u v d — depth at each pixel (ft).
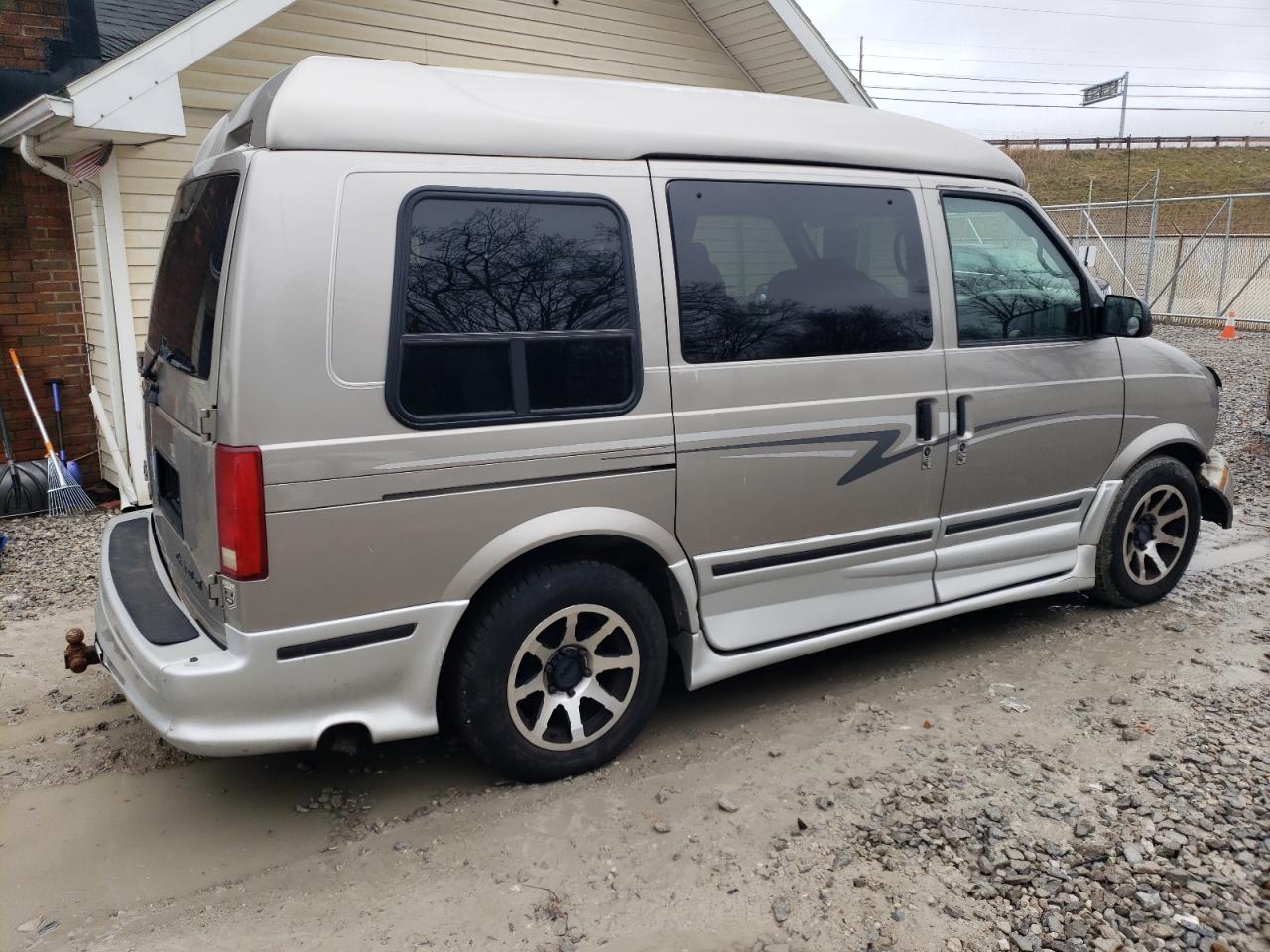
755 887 9.18
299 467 8.96
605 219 10.52
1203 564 18.57
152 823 10.40
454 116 9.78
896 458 12.69
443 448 9.60
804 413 11.80
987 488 13.76
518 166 10.06
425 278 9.50
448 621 9.95
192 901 9.09
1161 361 15.60
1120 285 74.28
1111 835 9.86
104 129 18.66
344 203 9.13
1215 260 72.43
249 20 19.86
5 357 23.47
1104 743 11.78
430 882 9.34
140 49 18.62
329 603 9.33
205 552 9.40
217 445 8.92
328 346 9.04
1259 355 46.96
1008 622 15.83
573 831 10.11
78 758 11.76
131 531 13.16
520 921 8.76
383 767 11.54
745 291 11.46
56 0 22.53
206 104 22.74
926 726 12.28
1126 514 15.43
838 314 12.13
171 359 10.80
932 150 13.35
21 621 16.19
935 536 13.41
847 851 9.68
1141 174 162.91
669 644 12.14
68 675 14.07
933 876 9.29
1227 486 16.81
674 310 10.89
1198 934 8.45
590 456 10.40
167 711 9.07
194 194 10.91
